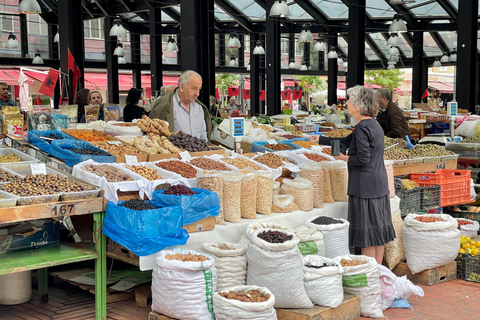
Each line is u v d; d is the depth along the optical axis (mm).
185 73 5070
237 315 3047
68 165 4066
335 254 4094
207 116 5461
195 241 3643
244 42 26000
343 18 18969
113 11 17922
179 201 3551
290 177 4922
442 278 4602
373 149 4066
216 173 3926
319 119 12414
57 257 3514
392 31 11602
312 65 27125
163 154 4500
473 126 8359
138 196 3859
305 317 3371
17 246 3682
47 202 3348
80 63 9867
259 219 4105
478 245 5059
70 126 5207
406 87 41250
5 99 6953
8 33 18547
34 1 8930
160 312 3363
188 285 3180
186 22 7438
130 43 22062
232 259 3453
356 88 4082
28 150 4367
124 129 4934
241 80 26484
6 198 3264
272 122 10602
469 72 11914
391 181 4852
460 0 11891
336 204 4742
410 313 3826
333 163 4816
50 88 6371
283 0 9781
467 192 5855
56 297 4133
